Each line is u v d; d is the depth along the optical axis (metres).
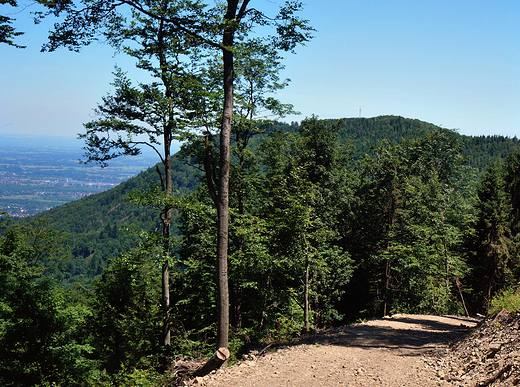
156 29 14.59
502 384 5.37
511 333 7.00
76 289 32.53
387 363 8.48
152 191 15.58
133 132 15.59
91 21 9.06
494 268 32.88
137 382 11.90
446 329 12.56
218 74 16.67
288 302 18.62
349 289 33.41
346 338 11.23
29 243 22.39
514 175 46.06
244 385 7.49
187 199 17.23
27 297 19.59
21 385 18.94
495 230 34.28
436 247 28.23
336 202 29.19
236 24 8.77
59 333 20.22
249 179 20.95
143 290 26.72
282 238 17.56
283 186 18.48
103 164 15.98
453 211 30.84
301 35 9.79
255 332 17.17
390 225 33.50
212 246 22.42
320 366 8.45
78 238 166.62
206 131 14.02
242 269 17.36
